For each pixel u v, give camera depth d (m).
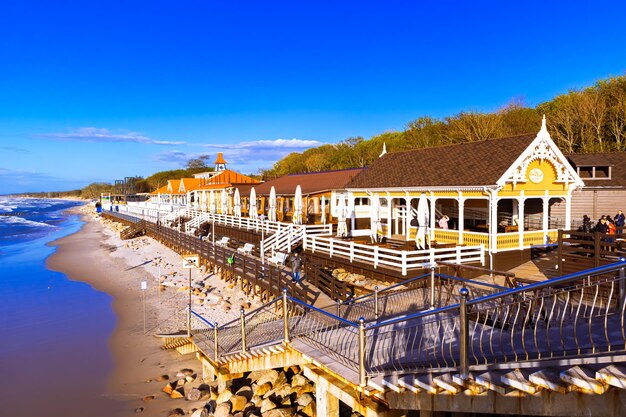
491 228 19.31
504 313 9.92
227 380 13.94
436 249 18.48
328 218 34.59
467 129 56.97
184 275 31.02
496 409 6.78
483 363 7.62
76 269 36.53
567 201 21.66
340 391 9.09
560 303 11.84
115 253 43.75
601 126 45.72
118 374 16.19
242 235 35.81
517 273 18.50
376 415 8.31
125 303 25.14
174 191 71.25
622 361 5.77
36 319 22.86
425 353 9.26
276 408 12.05
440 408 7.43
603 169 28.22
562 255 14.90
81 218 105.06
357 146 82.81
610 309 10.69
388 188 24.00
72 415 13.43
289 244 26.52
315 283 20.31
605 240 15.23
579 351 6.59
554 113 52.56
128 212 82.19
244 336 13.25
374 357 9.57
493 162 20.42
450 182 20.95
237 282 26.53
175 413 13.12
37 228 78.88
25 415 13.50
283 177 46.91
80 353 18.25
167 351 18.27
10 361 17.53
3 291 28.89
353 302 15.75
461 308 7.01
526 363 6.65
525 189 20.28
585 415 5.88
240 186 49.62
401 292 15.66
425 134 65.56
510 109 59.62
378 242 23.69
